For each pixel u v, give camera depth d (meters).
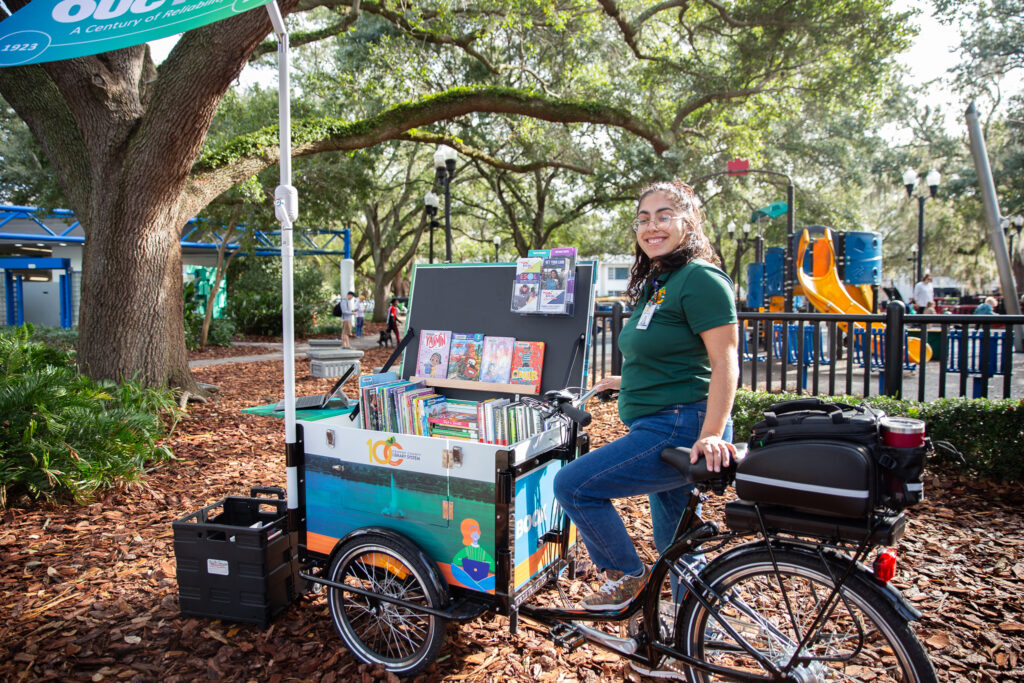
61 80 6.87
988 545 3.60
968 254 31.88
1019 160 23.23
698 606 2.09
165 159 6.82
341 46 16.70
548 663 2.60
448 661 2.62
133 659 2.68
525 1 10.65
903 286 40.47
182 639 2.81
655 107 16.30
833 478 1.73
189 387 7.94
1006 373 4.75
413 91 11.69
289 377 2.73
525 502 2.48
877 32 12.54
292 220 2.66
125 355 7.30
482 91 10.94
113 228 7.16
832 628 2.25
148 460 5.40
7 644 2.79
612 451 2.19
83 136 7.32
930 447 1.74
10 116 17.84
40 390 4.76
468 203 25.97
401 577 2.55
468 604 2.45
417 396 3.14
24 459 4.42
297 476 2.78
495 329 3.33
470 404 3.27
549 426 2.82
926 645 2.65
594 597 2.33
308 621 2.95
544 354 3.15
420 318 3.60
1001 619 2.83
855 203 27.67
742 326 6.51
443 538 2.48
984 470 4.57
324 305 24.31
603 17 13.88
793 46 13.40
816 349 5.64
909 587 3.14
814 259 12.30
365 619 2.97
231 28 6.12
